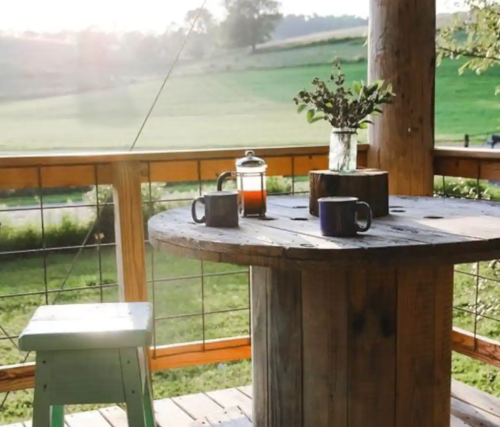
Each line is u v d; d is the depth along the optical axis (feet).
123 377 5.67
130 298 8.96
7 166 8.22
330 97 6.64
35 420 5.65
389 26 9.95
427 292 5.81
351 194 6.32
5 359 12.28
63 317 6.05
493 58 16.02
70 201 12.51
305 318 5.75
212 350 9.42
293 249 4.78
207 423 8.43
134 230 8.91
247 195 6.56
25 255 12.91
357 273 5.55
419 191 10.19
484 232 5.31
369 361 5.66
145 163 8.91
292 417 5.95
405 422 5.86
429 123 10.20
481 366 13.44
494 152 9.07
